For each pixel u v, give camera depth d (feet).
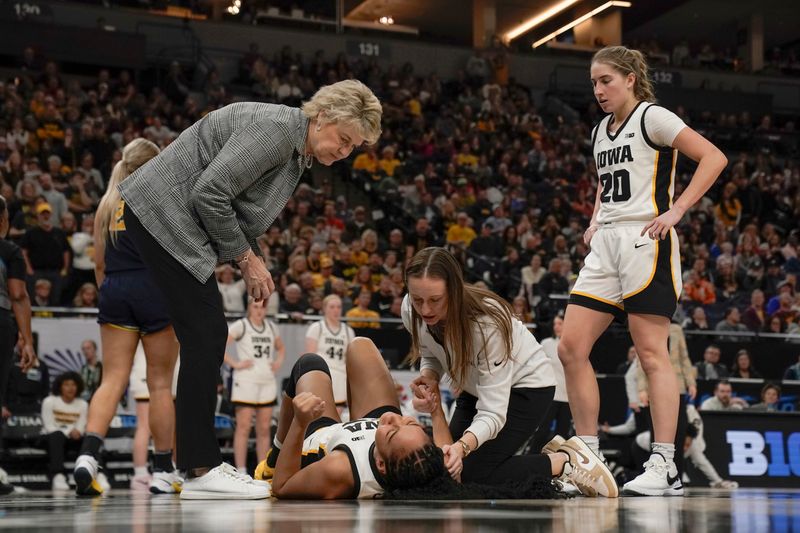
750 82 76.33
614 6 79.56
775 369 33.63
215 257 9.80
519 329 10.61
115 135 46.75
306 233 40.83
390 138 57.52
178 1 66.08
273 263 37.19
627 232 11.51
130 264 12.59
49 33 56.95
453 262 9.54
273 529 5.08
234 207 9.71
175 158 9.81
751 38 79.92
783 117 75.87
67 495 13.32
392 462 8.79
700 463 22.98
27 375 24.32
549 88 72.69
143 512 6.88
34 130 45.16
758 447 23.44
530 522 5.51
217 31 64.95
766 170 63.82
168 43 62.90
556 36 85.10
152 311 12.54
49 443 23.04
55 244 32.83
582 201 53.62
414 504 7.70
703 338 33.86
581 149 63.87
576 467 10.58
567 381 11.69
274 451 11.14
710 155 11.01
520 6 80.84
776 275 45.93
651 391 11.43
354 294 36.32
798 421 23.82
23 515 6.56
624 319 11.93
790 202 60.08
